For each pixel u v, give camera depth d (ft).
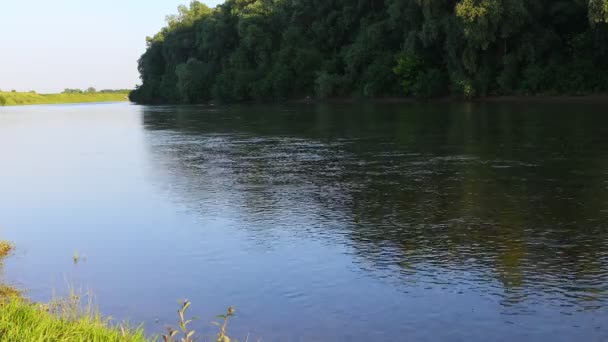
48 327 18.75
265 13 298.35
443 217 39.58
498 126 100.22
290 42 280.31
